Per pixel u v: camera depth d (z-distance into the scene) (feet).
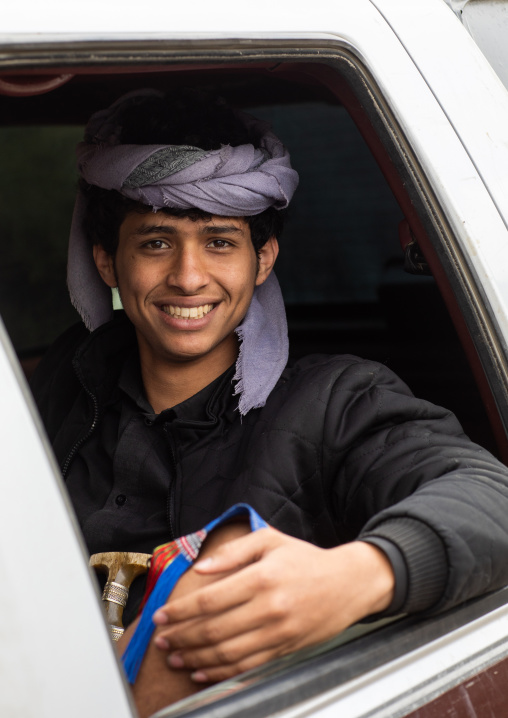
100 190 4.93
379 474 4.39
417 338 6.96
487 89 4.50
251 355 5.00
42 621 2.35
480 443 5.88
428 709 3.10
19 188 10.52
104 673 2.42
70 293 5.70
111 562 4.48
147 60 3.37
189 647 3.10
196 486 4.82
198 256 4.77
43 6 3.10
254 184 4.66
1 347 2.55
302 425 4.63
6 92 3.60
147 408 5.08
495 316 4.21
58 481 2.51
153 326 4.92
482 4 4.88
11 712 2.27
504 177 4.38
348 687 2.97
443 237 4.20
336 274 8.45
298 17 3.91
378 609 3.28
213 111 4.90
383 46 4.22
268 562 3.05
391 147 4.17
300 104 6.80
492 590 3.75
